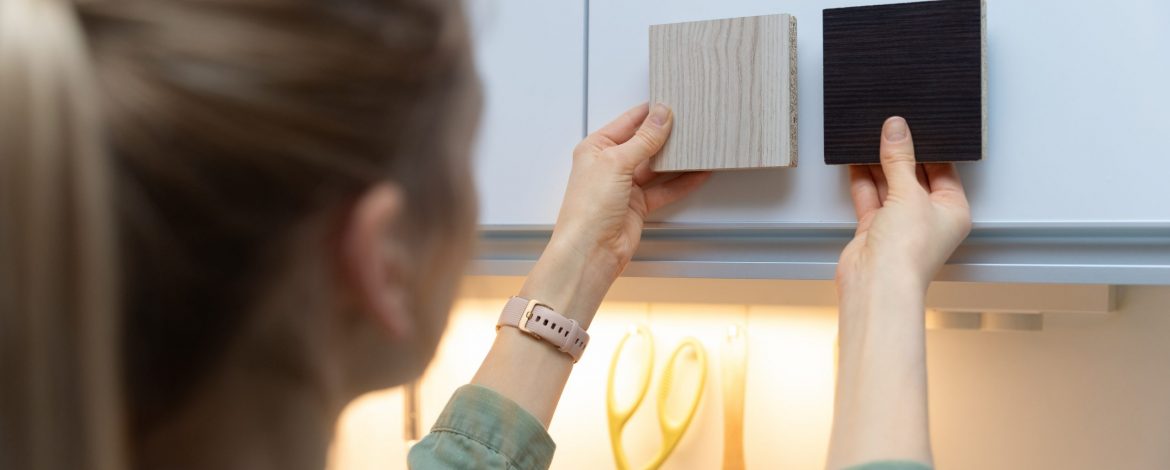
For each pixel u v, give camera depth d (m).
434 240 0.38
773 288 0.97
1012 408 0.95
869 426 0.58
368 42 0.33
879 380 0.60
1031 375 0.94
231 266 0.32
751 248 0.77
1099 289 0.87
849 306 0.66
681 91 0.76
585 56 0.81
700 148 0.75
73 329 0.28
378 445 0.64
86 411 0.28
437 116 0.36
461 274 0.40
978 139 0.68
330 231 0.34
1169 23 0.65
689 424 1.03
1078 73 0.68
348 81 0.33
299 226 0.33
